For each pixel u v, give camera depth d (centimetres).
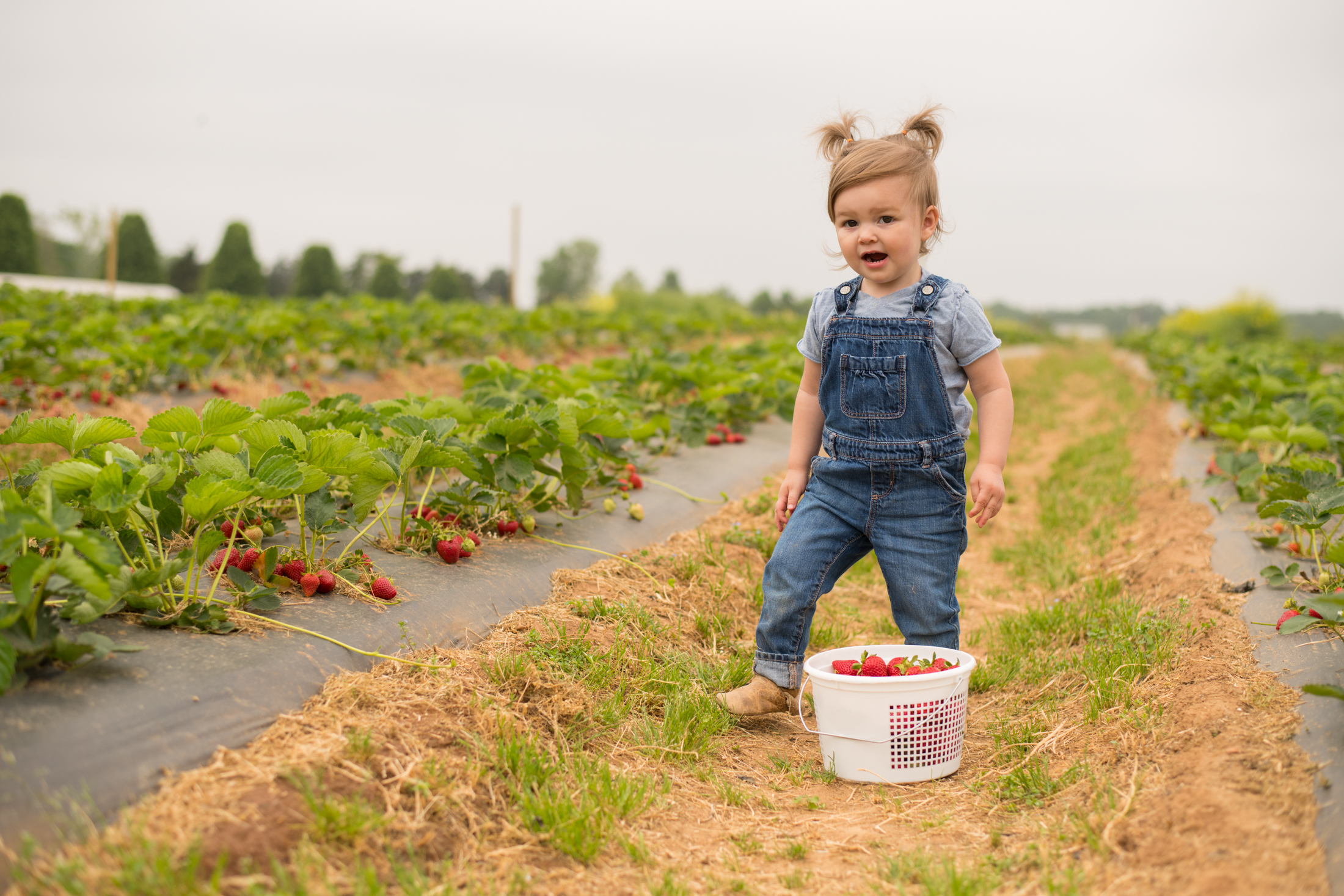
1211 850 209
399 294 4388
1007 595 528
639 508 491
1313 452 608
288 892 187
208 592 300
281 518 387
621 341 1761
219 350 920
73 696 221
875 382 289
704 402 696
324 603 309
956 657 296
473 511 418
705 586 434
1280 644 327
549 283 8806
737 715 327
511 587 366
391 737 248
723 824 257
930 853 238
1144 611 425
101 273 5759
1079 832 234
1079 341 6531
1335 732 245
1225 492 625
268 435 307
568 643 334
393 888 204
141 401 811
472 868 216
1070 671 370
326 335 1080
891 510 296
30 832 187
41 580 216
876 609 485
